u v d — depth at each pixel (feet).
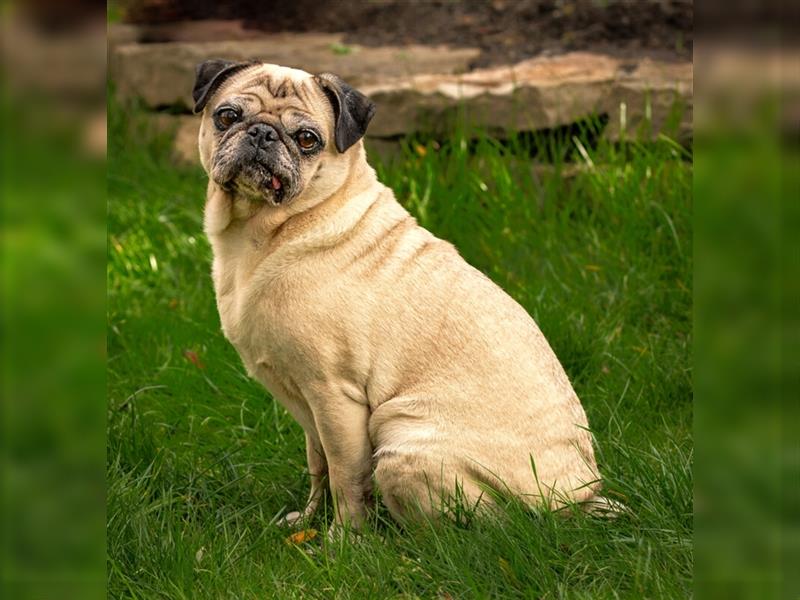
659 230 26.25
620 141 29.17
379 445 17.16
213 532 16.94
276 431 21.11
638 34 33.60
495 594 14.79
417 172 29.27
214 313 25.25
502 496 16.44
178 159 33.14
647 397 21.59
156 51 34.99
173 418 21.62
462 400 16.69
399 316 16.93
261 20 38.29
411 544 16.20
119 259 27.61
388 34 35.99
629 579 14.97
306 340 16.61
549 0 35.55
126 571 15.49
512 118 29.99
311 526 18.24
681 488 16.35
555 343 22.97
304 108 16.60
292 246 16.75
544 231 26.96
